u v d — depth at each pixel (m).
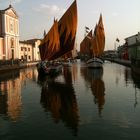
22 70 73.88
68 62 88.44
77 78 47.41
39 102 25.56
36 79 47.25
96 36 77.31
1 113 21.27
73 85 37.56
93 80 43.75
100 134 15.89
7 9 87.00
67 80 44.34
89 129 16.80
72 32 53.88
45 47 55.78
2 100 26.92
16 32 94.62
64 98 27.38
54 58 55.41
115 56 164.25
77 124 17.91
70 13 53.69
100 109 22.05
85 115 20.17
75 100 26.16
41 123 18.27
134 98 26.67
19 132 16.50
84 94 29.58
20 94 30.53
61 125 17.73
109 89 33.03
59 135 15.85
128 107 22.62
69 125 17.72
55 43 54.66
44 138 15.43
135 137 15.32
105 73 57.69
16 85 38.91
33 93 31.14
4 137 15.70
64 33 54.56
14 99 27.41
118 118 19.20
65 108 22.69
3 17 84.69
